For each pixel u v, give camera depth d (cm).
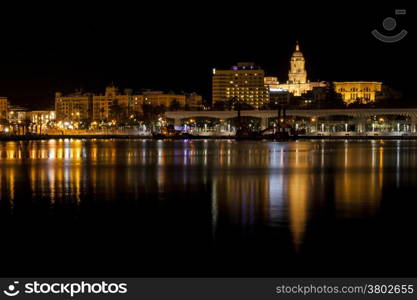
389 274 2130
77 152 10800
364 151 10881
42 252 2428
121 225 2959
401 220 3081
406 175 5738
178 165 7225
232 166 7019
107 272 2170
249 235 2706
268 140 19938
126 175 5784
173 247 2491
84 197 4050
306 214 3272
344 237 2661
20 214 3312
